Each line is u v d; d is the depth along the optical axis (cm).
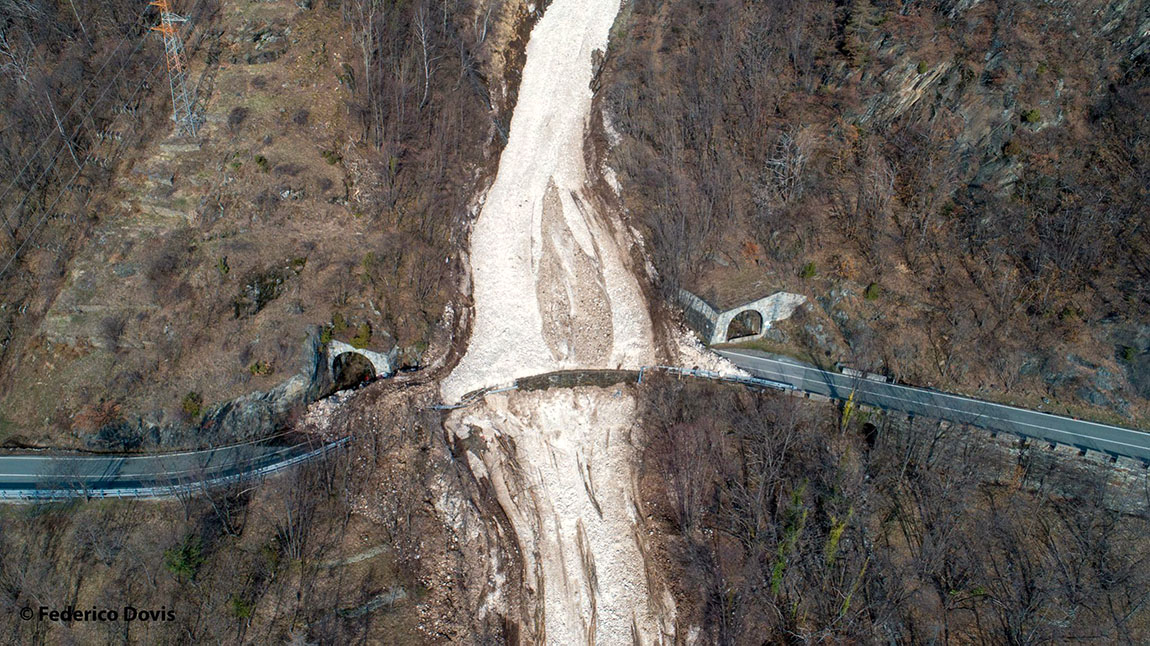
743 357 7644
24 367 6594
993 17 8312
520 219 8394
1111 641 5897
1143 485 6544
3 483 5862
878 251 7744
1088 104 8131
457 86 8775
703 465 6731
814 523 6372
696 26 9356
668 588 6234
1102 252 7569
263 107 7969
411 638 5684
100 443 6247
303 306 7025
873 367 7488
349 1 8631
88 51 8056
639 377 7331
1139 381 7131
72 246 7125
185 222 7306
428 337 7388
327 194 7625
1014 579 6178
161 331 6675
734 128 8575
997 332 7412
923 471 6662
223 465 6212
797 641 5866
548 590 6141
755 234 8094
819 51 8712
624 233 8338
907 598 6069
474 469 6719
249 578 5675
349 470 6425
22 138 7419
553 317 7694
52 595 5369
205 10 8594
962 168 8112
